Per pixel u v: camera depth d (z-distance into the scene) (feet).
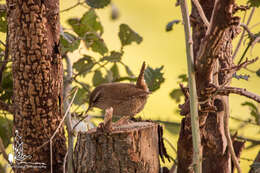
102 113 30.45
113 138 18.30
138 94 22.11
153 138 19.52
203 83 16.90
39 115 18.71
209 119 20.08
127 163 18.30
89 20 28.12
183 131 18.54
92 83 29.91
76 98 27.43
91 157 18.60
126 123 21.06
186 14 16.39
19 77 18.44
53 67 18.75
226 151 20.29
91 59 28.19
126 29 27.89
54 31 18.65
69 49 26.11
